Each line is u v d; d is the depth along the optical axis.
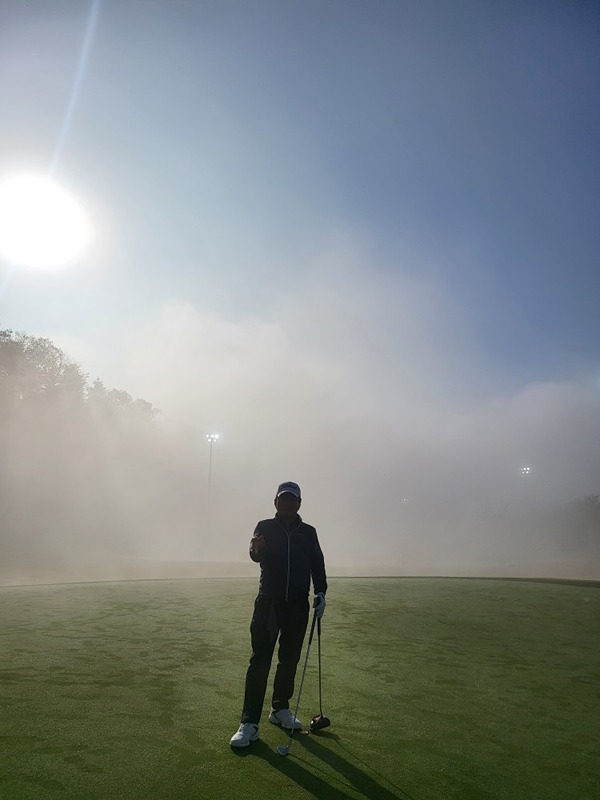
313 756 4.10
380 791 3.60
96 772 3.70
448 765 4.03
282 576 4.81
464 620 9.77
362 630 8.84
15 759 3.85
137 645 7.34
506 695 5.73
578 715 5.18
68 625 8.54
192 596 11.80
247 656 6.87
